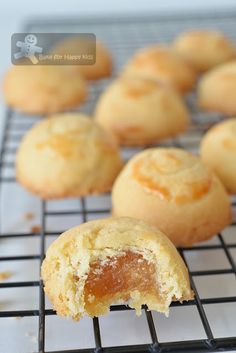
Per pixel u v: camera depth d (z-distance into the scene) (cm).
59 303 19
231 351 19
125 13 47
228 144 26
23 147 27
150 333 19
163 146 30
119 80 32
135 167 24
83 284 20
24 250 23
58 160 25
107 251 20
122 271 20
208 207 23
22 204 26
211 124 31
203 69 36
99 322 20
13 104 32
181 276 20
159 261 20
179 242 23
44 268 20
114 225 20
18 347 19
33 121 32
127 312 21
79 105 32
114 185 24
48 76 32
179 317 20
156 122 29
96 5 47
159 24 46
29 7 47
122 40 42
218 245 23
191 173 23
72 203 26
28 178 26
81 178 25
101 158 26
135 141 29
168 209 22
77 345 19
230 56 36
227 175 26
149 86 30
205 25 45
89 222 21
